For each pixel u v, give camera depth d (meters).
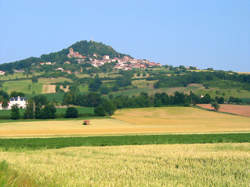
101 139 64.69
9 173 18.44
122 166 26.62
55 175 20.97
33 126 115.31
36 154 37.09
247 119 143.00
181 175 22.86
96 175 22.39
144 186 18.98
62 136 75.25
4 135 79.94
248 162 27.72
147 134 78.75
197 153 34.22
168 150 39.41
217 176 22.36
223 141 58.34
